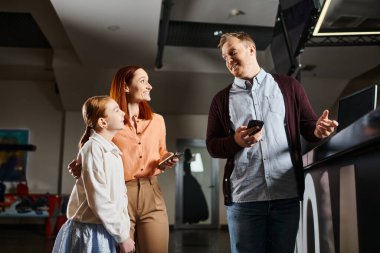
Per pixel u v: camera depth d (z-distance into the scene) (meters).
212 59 6.67
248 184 1.44
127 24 4.75
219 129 1.63
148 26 4.82
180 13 5.22
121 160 1.44
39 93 7.82
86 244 1.29
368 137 0.91
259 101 1.50
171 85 6.89
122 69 1.68
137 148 1.58
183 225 7.31
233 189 1.49
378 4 2.19
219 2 4.93
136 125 1.64
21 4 4.88
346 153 1.16
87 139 1.49
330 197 1.41
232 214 1.48
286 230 1.39
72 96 7.08
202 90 7.03
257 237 1.42
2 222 7.42
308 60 3.08
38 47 6.69
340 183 1.29
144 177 1.59
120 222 1.30
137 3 4.21
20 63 6.70
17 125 7.67
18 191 6.83
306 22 2.47
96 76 6.57
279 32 3.50
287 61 3.30
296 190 1.43
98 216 1.28
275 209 1.41
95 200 1.28
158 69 6.54
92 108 1.45
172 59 6.58
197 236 6.02
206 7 5.05
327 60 3.05
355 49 2.89
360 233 1.10
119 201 1.34
